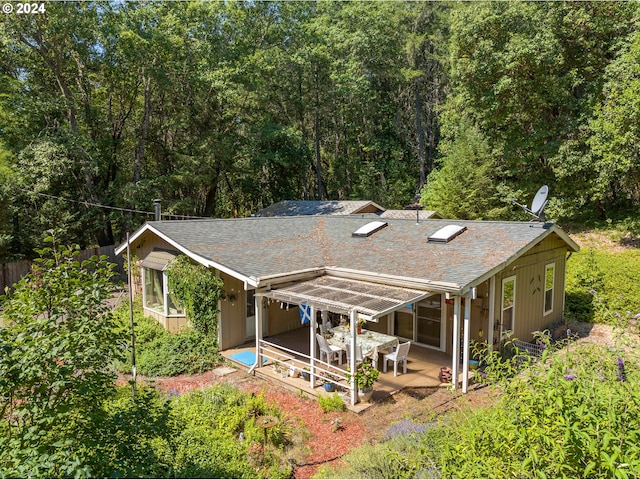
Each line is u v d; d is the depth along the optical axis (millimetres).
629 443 3355
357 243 14625
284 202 32031
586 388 3914
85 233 27516
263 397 9258
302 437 8070
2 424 4629
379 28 37469
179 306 13945
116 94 30078
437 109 35406
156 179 27469
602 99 22547
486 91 25125
